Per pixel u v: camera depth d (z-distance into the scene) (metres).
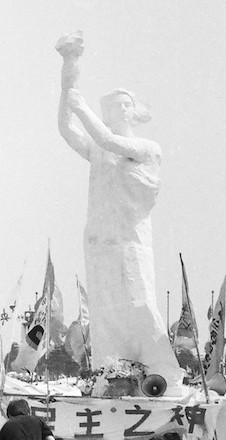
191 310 30.33
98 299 34.50
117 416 26.97
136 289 34.19
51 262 31.38
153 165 35.09
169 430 26.92
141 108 36.44
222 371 29.86
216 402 27.22
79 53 34.44
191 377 35.62
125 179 34.75
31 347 31.17
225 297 30.03
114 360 33.25
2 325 30.48
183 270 29.83
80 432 26.84
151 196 34.91
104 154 35.28
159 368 33.16
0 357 30.61
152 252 35.03
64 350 40.84
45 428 14.16
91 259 34.94
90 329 34.75
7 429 13.85
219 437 26.61
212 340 30.06
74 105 34.41
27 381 34.41
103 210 34.91
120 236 34.59
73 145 35.75
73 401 26.92
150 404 26.86
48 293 30.30
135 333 33.81
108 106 36.22
